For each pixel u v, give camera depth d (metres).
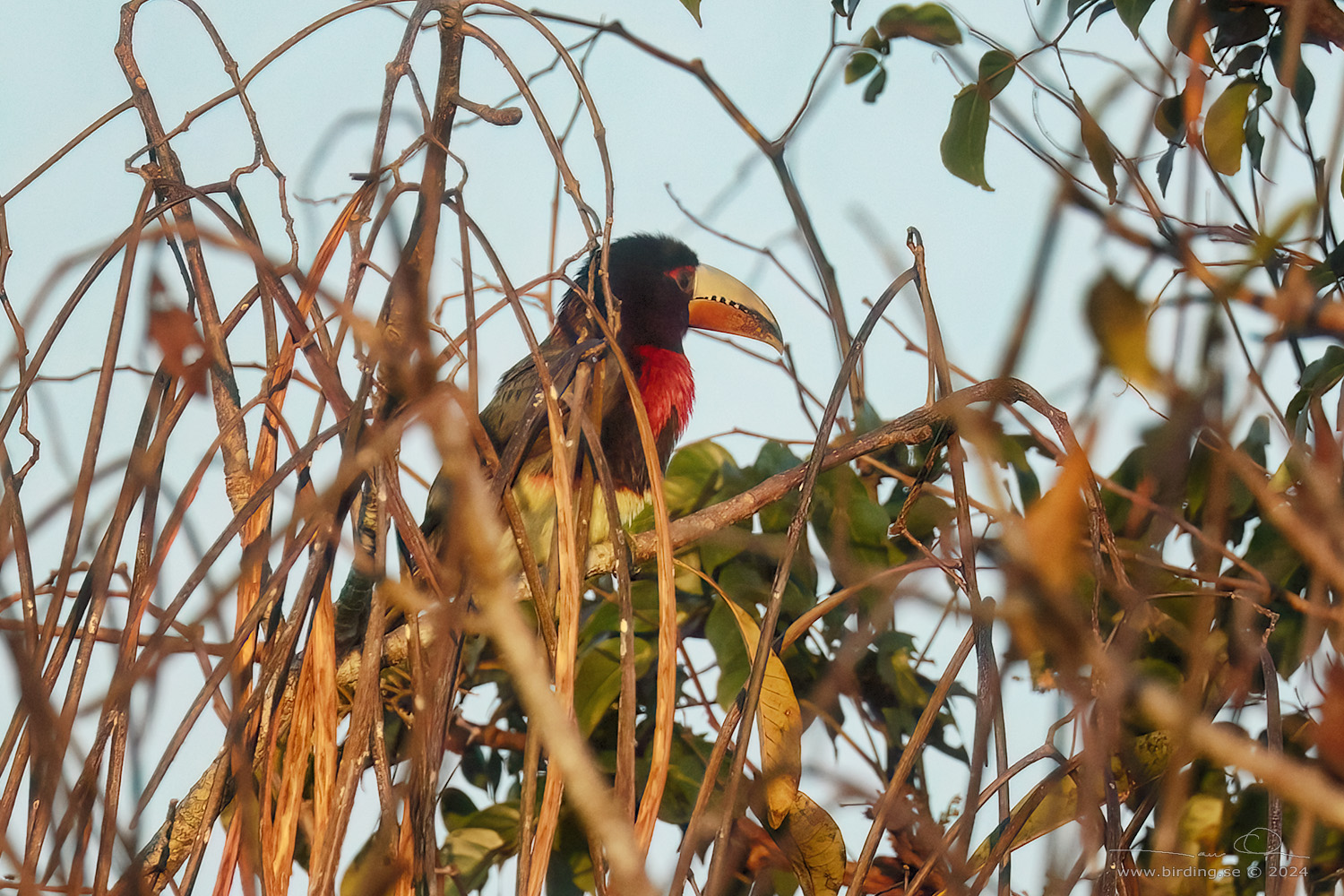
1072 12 4.99
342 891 3.93
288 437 4.09
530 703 2.24
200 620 3.20
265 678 3.65
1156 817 5.00
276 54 4.48
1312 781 1.97
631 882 2.09
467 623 3.11
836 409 4.41
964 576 4.20
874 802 4.31
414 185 3.73
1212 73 5.21
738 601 6.34
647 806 3.55
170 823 4.56
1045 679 4.01
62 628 4.03
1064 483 2.06
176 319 3.77
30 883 2.91
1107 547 4.09
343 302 3.17
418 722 3.40
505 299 3.91
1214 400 2.29
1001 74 5.66
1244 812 4.97
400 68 4.05
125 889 3.29
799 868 4.98
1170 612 5.07
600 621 6.36
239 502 4.51
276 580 3.57
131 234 3.91
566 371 4.23
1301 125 5.09
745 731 3.82
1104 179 3.03
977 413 2.17
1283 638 4.97
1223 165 5.12
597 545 6.67
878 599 5.93
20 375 4.04
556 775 3.41
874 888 5.22
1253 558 5.10
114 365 3.93
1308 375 4.52
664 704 3.69
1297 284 2.53
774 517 6.76
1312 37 5.06
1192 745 2.11
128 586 4.20
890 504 7.10
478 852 6.02
